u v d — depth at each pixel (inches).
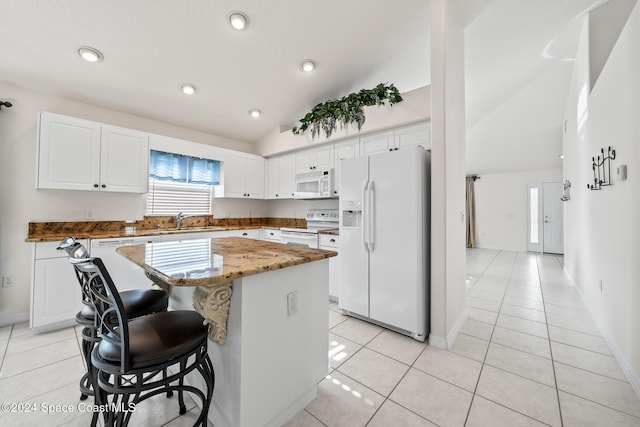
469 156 267.0
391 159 93.0
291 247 69.8
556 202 265.4
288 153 165.3
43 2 75.0
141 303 57.5
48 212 107.1
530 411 56.7
